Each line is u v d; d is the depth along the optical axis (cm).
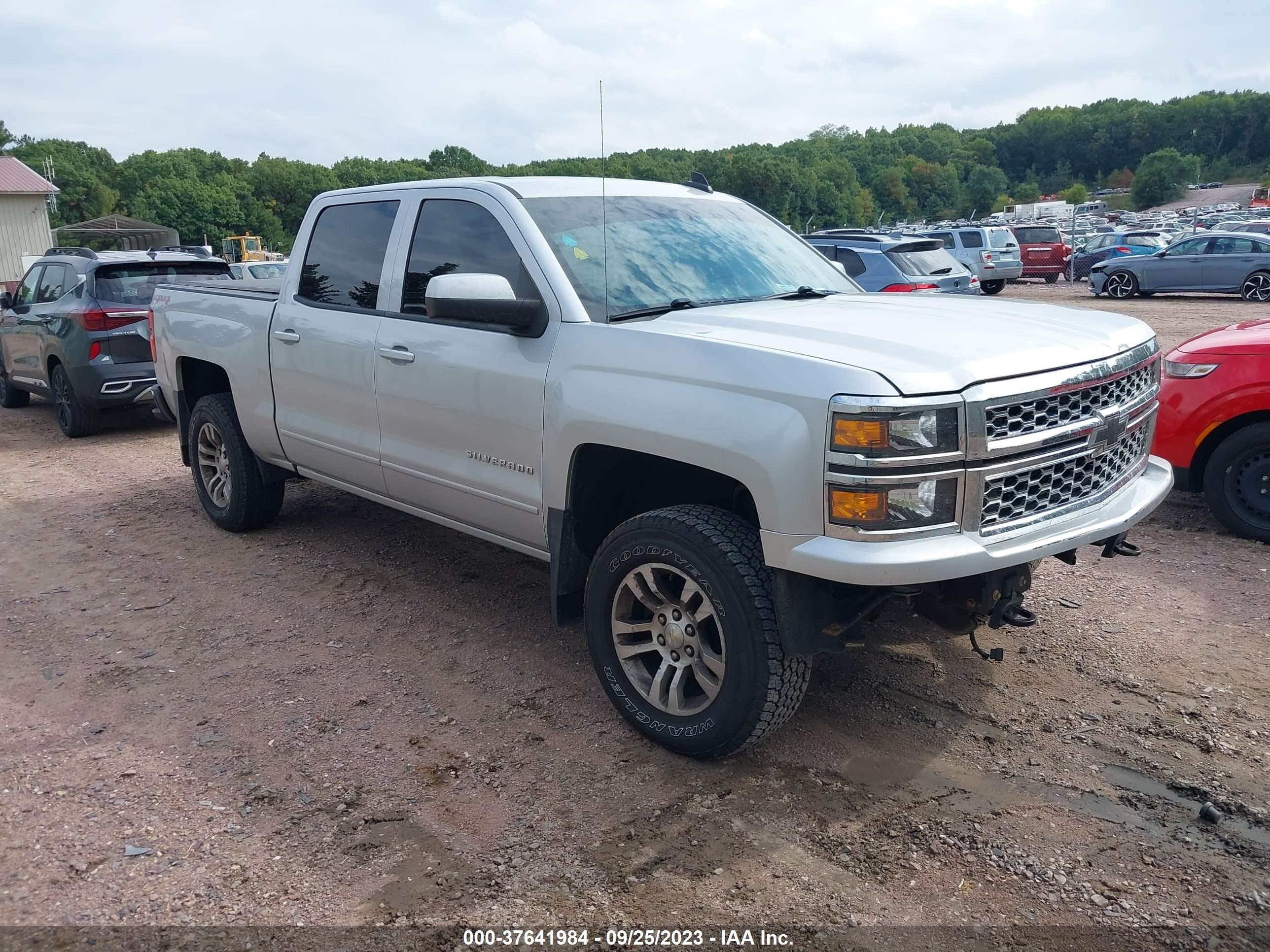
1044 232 2844
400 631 439
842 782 313
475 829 290
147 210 11606
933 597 308
